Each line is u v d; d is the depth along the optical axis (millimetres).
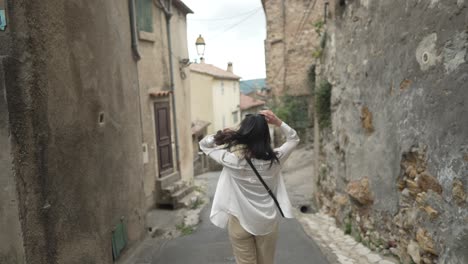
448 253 2910
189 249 4770
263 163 2666
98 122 3695
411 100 3475
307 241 4852
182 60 10195
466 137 2646
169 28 9180
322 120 7031
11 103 2430
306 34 17391
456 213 2797
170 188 8102
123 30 4719
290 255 4340
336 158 6215
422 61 3244
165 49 9031
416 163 3447
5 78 2393
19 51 2496
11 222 2486
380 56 4211
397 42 3750
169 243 5082
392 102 3906
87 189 3383
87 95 3451
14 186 2451
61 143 2939
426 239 3268
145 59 7879
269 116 2879
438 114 3012
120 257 4227
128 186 4586
